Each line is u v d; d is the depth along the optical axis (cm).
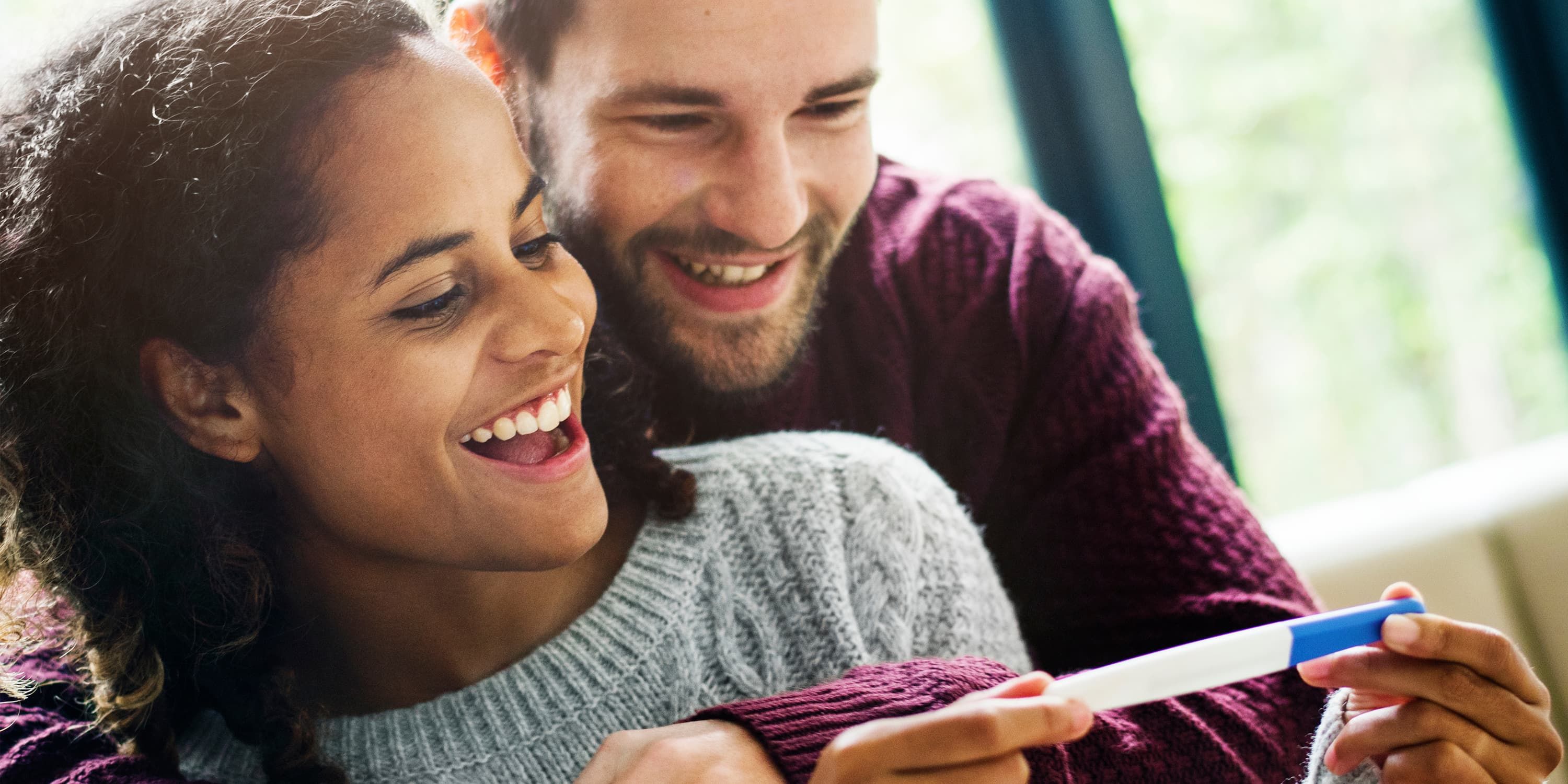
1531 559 126
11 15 108
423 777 73
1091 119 167
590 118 94
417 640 75
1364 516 131
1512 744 63
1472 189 195
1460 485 133
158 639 73
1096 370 107
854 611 79
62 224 67
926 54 166
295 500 71
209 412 68
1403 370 198
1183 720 74
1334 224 191
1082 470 104
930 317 112
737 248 96
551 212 101
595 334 82
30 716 75
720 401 104
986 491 109
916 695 63
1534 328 199
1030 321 110
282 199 63
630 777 58
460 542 68
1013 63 166
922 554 81
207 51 64
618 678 76
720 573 79
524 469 67
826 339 112
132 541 71
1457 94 193
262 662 73
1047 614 103
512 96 99
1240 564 95
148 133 64
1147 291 169
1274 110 185
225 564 70
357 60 63
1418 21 189
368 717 75
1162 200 169
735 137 92
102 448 69
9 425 70
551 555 68
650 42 89
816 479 82
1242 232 186
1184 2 177
